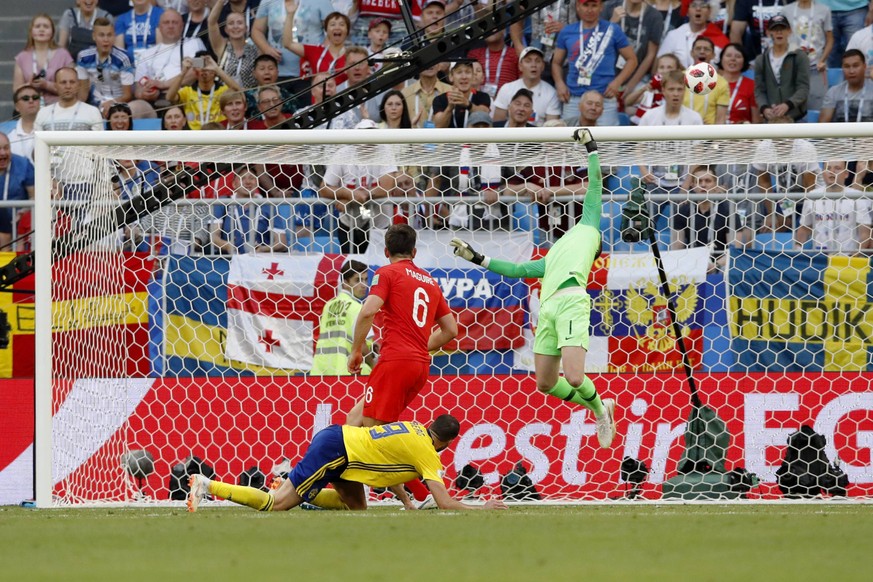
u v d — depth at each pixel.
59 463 29.55
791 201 35.91
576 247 25.77
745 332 32.56
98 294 31.55
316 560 14.02
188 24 50.19
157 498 30.62
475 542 16.19
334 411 31.05
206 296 33.62
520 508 25.31
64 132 28.91
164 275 33.31
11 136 49.44
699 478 29.33
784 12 47.84
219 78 49.97
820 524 19.58
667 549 15.31
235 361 33.66
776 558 14.30
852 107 47.94
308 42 49.72
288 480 23.50
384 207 37.69
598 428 26.78
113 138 29.09
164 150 31.22
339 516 21.53
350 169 39.91
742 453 30.08
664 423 30.30
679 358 32.72
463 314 33.56
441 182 38.25
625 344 32.88
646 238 33.75
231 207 38.16
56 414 29.81
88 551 15.35
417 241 33.84
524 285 33.47
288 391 31.12
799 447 29.81
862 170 39.62
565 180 39.34
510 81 48.56
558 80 48.69
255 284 33.66
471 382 30.75
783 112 47.25
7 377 34.34
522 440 30.55
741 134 28.73
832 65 48.09
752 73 48.09
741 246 38.22
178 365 33.47
